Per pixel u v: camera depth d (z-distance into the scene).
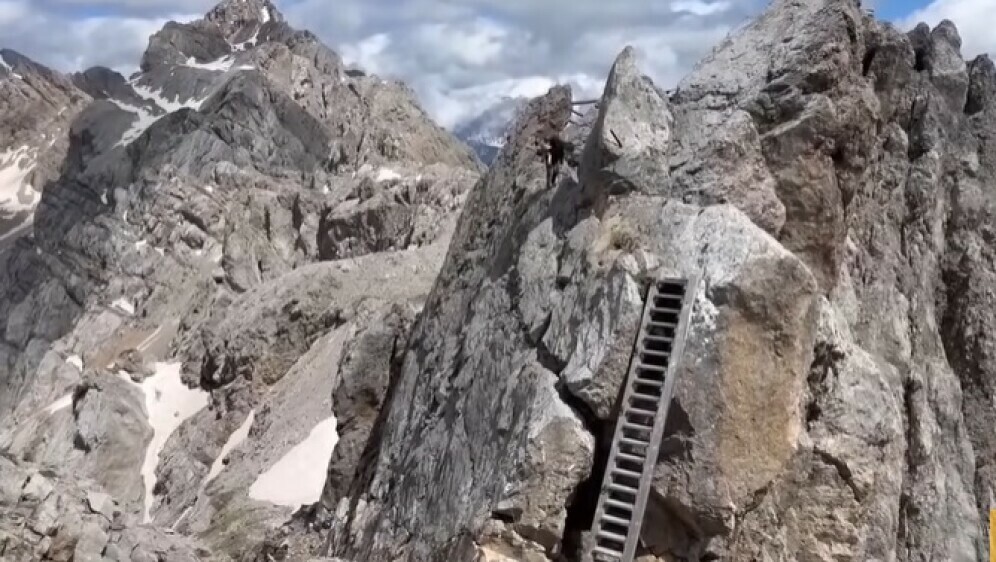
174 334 107.00
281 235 121.44
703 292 17.72
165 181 130.88
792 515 18.95
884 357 24.64
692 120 21.48
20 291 140.38
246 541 48.28
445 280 29.00
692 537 17.66
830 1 21.83
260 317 80.25
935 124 28.09
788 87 20.94
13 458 25.91
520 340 21.02
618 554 16.94
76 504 23.92
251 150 139.25
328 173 140.25
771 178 20.80
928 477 24.41
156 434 80.50
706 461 17.12
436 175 113.06
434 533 21.05
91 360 109.00
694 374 17.31
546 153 24.48
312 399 66.69
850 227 24.41
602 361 17.97
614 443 17.55
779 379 17.50
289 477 56.72
